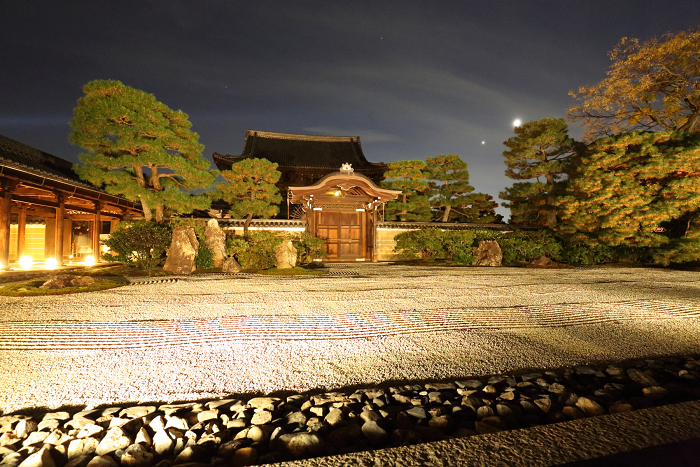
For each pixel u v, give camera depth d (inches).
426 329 189.3
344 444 83.4
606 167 607.8
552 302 265.4
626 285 353.7
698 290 324.5
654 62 739.4
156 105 533.3
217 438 85.3
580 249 611.8
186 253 458.3
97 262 634.8
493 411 99.6
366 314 223.1
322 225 714.2
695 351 156.9
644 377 123.0
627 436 77.9
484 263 599.2
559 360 144.3
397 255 740.7
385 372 130.1
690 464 67.6
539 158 786.2
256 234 530.6
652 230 593.3
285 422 93.7
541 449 73.5
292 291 311.0
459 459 70.8
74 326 188.9
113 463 76.1
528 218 870.4
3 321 198.7
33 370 129.0
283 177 1004.6
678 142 589.0
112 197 653.9
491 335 178.7
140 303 250.7
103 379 121.5
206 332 178.7
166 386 116.6
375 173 1050.1
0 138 548.1
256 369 131.6
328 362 139.5
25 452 80.0
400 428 90.0
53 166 631.2
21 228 650.8
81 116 486.0
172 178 579.2
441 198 869.2
